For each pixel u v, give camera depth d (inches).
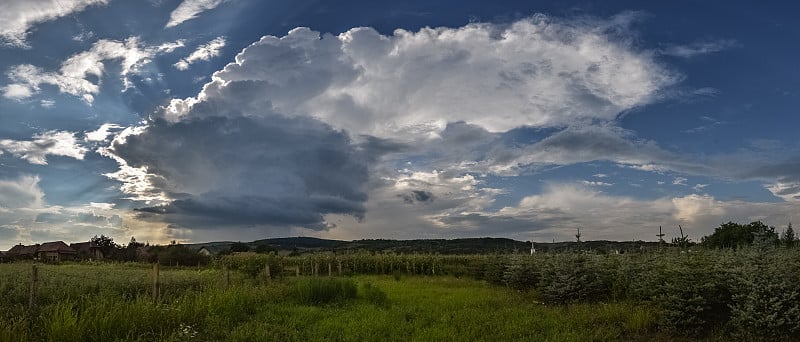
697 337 518.9
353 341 478.6
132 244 3346.5
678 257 655.1
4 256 2522.1
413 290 1002.1
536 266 964.6
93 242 3501.5
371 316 603.5
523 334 509.7
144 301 550.9
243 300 662.5
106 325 457.1
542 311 657.0
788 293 474.9
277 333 507.8
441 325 547.2
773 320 468.8
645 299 660.7
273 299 759.1
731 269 538.3
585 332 510.9
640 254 857.5
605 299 769.6
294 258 1911.9
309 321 590.6
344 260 1820.9
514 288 1033.5
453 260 1759.4
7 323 429.4
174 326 511.8
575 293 752.3
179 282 857.5
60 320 438.0
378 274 1758.1
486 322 567.8
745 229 1301.7
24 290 620.7
